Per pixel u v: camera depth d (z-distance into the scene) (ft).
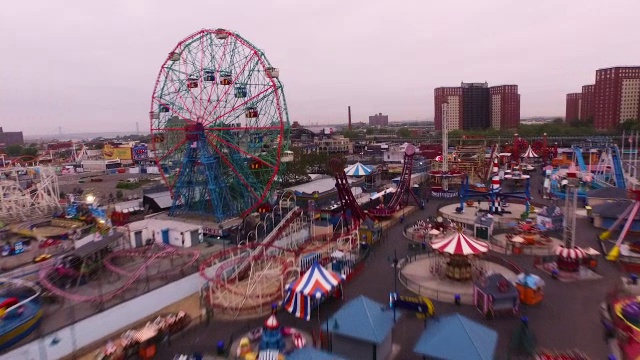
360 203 244.83
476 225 181.37
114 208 230.27
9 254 160.45
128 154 575.79
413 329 102.83
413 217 231.50
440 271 142.61
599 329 100.94
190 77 217.77
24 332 99.60
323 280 113.60
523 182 340.18
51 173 263.08
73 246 162.40
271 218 195.00
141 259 155.33
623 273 137.08
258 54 202.90
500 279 116.37
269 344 89.45
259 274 135.54
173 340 101.86
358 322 88.63
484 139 504.84
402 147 568.00
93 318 105.60
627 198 206.39
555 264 144.05
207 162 197.88
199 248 170.40
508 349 91.61
